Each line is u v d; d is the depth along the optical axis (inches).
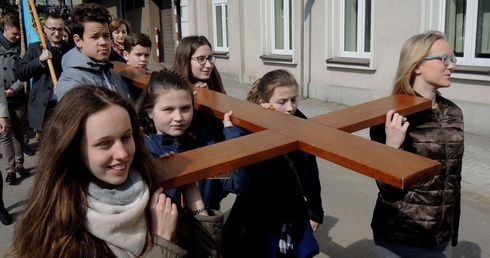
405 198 79.2
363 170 47.7
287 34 378.6
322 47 330.6
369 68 289.6
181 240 54.2
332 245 138.0
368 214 158.2
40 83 172.7
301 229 82.5
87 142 46.8
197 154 55.0
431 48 79.7
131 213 46.4
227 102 82.7
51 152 46.9
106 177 47.6
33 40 185.2
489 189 166.2
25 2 190.9
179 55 118.0
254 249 80.9
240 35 423.5
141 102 77.7
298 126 64.3
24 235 47.7
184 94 75.8
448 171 79.4
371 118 67.4
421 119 80.5
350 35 321.1
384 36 276.5
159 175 50.2
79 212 46.1
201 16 490.6
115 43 198.4
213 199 83.5
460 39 243.9
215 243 57.6
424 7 247.0
